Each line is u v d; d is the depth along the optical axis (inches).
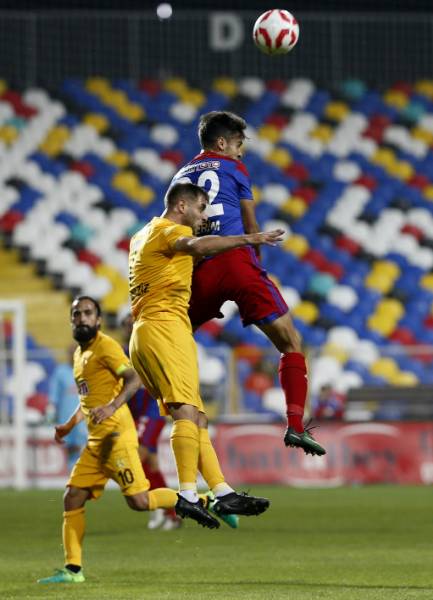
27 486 2139.5
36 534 1256.2
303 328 2797.7
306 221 3134.8
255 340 2645.2
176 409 735.7
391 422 2202.3
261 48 815.7
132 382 869.8
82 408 904.3
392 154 3408.0
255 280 768.9
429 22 3353.8
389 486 2123.5
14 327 2042.3
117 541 1176.8
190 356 740.0
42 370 2509.8
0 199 2999.5
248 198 789.9
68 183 3102.9
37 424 2253.9
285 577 828.0
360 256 3041.3
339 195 3243.1
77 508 845.2
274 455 2196.1
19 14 3319.4
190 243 716.7
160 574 861.2
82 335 892.0
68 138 3262.8
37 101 3341.5
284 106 3516.2
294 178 3284.9
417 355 2407.7
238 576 839.7
